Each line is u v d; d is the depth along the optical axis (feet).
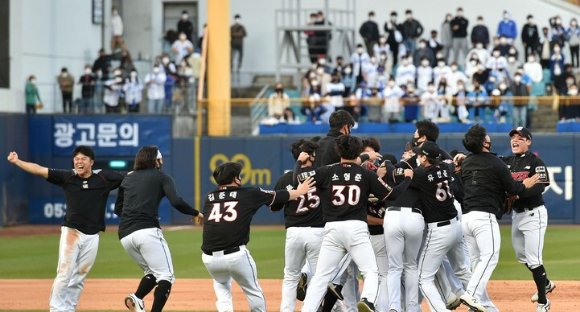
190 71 324.80
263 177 288.30
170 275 118.62
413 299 116.78
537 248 126.21
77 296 122.11
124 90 303.68
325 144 120.67
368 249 109.60
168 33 354.33
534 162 127.44
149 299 149.07
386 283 116.98
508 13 340.39
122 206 122.83
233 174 112.88
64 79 309.42
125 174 131.95
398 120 283.18
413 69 309.83
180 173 292.40
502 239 238.89
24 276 182.39
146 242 117.39
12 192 286.25
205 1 376.48
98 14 358.43
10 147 282.97
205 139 290.76
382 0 371.15
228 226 110.63
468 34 362.33
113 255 213.87
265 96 324.39
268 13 371.15
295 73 350.02
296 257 118.01
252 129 292.40
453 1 366.84
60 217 296.10
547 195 279.28
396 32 327.88
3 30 304.30
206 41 309.83
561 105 278.87
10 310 140.36
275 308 140.15
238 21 355.56
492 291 154.10
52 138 295.69
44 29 323.57
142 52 377.71
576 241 233.14
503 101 279.28
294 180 114.83
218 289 117.50
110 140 294.46
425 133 121.19
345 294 121.60
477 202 119.55
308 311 109.60
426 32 368.27
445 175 115.34
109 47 368.27
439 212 115.44
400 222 114.73
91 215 120.98
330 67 325.83
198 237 252.62
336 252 110.83
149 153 120.67
